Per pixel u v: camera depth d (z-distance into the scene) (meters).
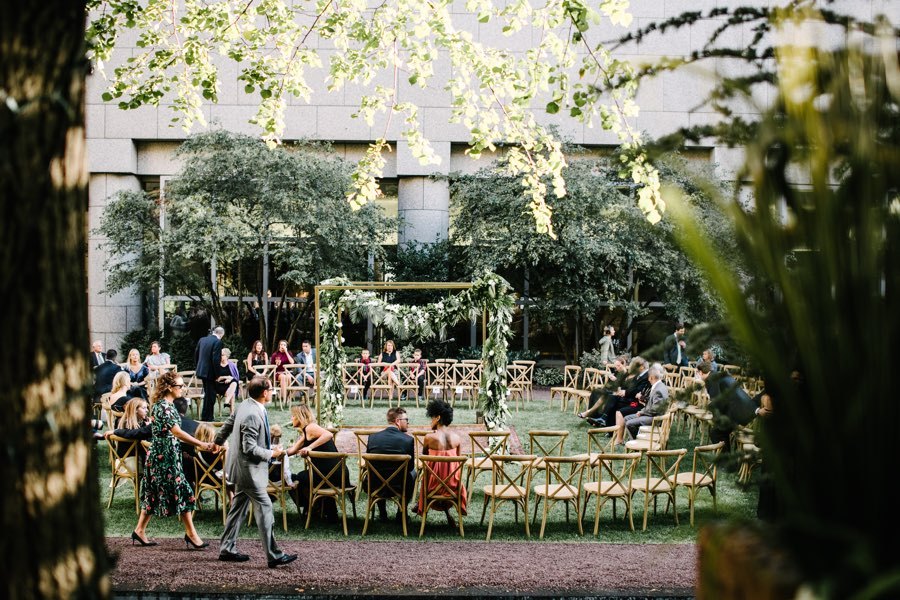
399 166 21.05
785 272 1.20
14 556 1.71
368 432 8.63
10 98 1.71
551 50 7.68
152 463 7.21
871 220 1.14
